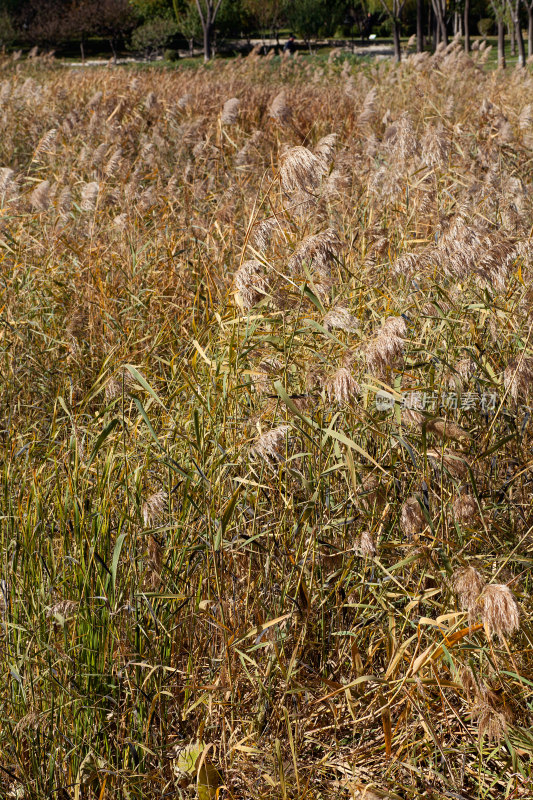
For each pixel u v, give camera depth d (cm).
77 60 5631
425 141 710
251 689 339
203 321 529
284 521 351
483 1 5931
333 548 343
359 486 360
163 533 362
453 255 384
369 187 703
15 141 1248
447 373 390
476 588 281
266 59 2367
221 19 5562
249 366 413
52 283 634
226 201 749
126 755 302
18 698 305
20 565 341
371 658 348
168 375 529
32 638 312
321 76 2117
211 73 2178
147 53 5572
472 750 321
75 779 296
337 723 316
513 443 410
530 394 397
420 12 3884
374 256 527
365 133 1103
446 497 366
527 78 1642
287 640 347
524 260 443
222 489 353
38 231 722
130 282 617
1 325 564
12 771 294
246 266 377
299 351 405
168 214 755
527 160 925
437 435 338
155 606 330
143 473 382
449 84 1505
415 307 437
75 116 1213
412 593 348
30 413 521
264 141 1137
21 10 5722
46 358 574
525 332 416
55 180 955
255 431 372
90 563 320
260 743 318
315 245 378
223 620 321
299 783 297
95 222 720
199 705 325
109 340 573
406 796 302
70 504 351
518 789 301
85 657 313
